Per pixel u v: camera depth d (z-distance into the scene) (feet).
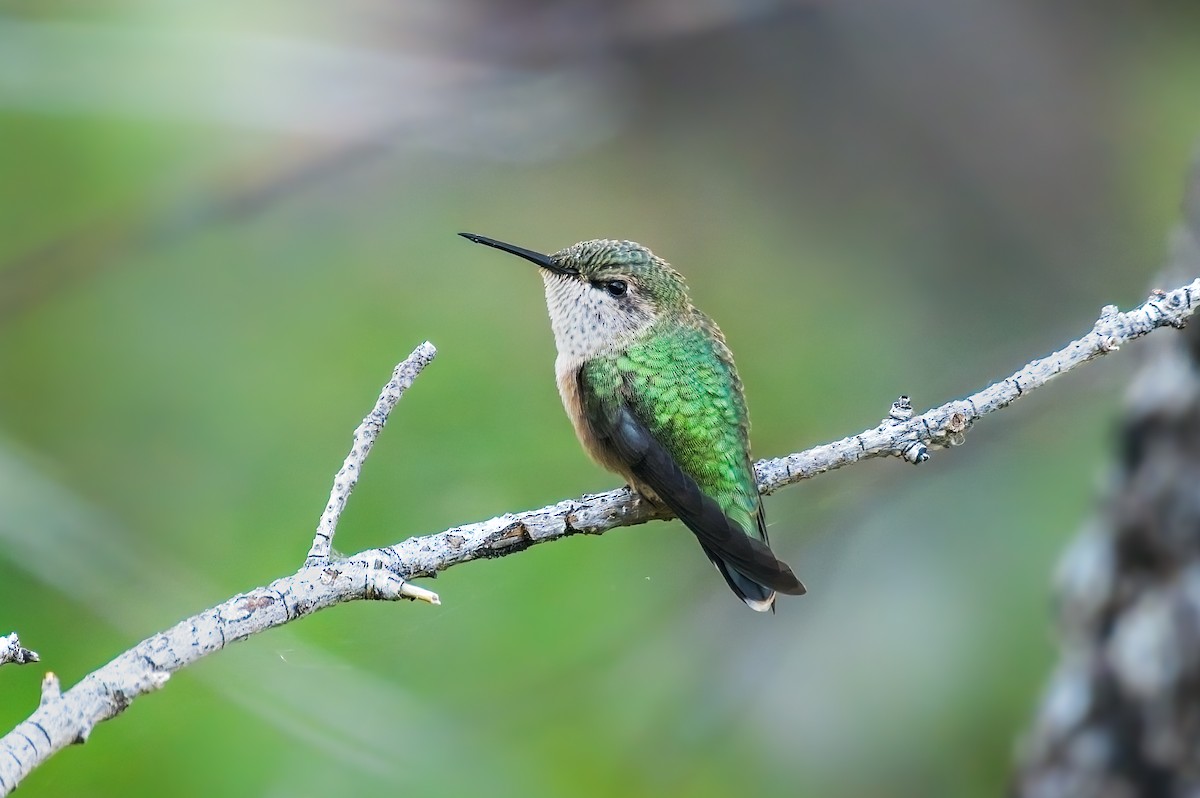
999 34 38.32
